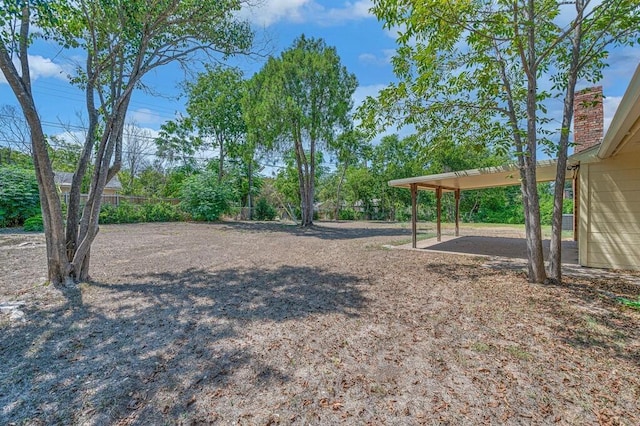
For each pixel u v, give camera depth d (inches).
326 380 87.4
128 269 225.9
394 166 929.5
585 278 195.5
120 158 200.1
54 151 740.0
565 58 197.5
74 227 188.4
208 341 112.2
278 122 534.0
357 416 72.6
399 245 359.6
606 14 167.3
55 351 104.9
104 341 112.3
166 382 86.7
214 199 703.1
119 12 177.3
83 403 77.7
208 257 277.1
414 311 141.5
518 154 175.6
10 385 85.3
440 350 104.3
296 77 542.6
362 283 190.4
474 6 156.9
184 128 823.1
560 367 92.7
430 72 184.1
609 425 68.4
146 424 70.4
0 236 386.0
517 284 183.2
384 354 102.0
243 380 87.7
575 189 376.8
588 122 305.7
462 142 206.1
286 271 223.6
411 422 70.3
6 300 154.6
